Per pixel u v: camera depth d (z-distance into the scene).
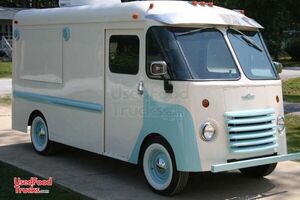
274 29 31.48
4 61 33.69
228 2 27.69
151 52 6.35
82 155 8.61
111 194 6.43
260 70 6.66
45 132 8.50
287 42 40.22
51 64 8.19
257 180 7.20
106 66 7.05
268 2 26.91
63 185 6.80
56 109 8.14
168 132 6.15
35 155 8.58
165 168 6.33
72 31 7.66
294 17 27.88
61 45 7.93
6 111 13.64
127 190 6.61
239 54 6.56
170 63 6.11
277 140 6.61
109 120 7.05
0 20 39.97
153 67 6.00
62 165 7.91
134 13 6.55
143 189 6.66
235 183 7.04
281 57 40.78
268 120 6.45
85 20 7.37
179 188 6.23
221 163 6.07
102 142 7.21
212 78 6.13
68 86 7.82
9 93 17.73
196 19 6.34
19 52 9.01
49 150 8.48
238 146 6.16
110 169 7.69
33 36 8.59
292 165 8.03
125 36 6.74
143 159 6.61
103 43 7.09
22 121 9.09
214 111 6.03
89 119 7.43
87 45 7.38
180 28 6.31
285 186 6.92
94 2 7.90
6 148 9.11
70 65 7.75
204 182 7.07
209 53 6.32
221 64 6.34
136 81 6.57
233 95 6.18
